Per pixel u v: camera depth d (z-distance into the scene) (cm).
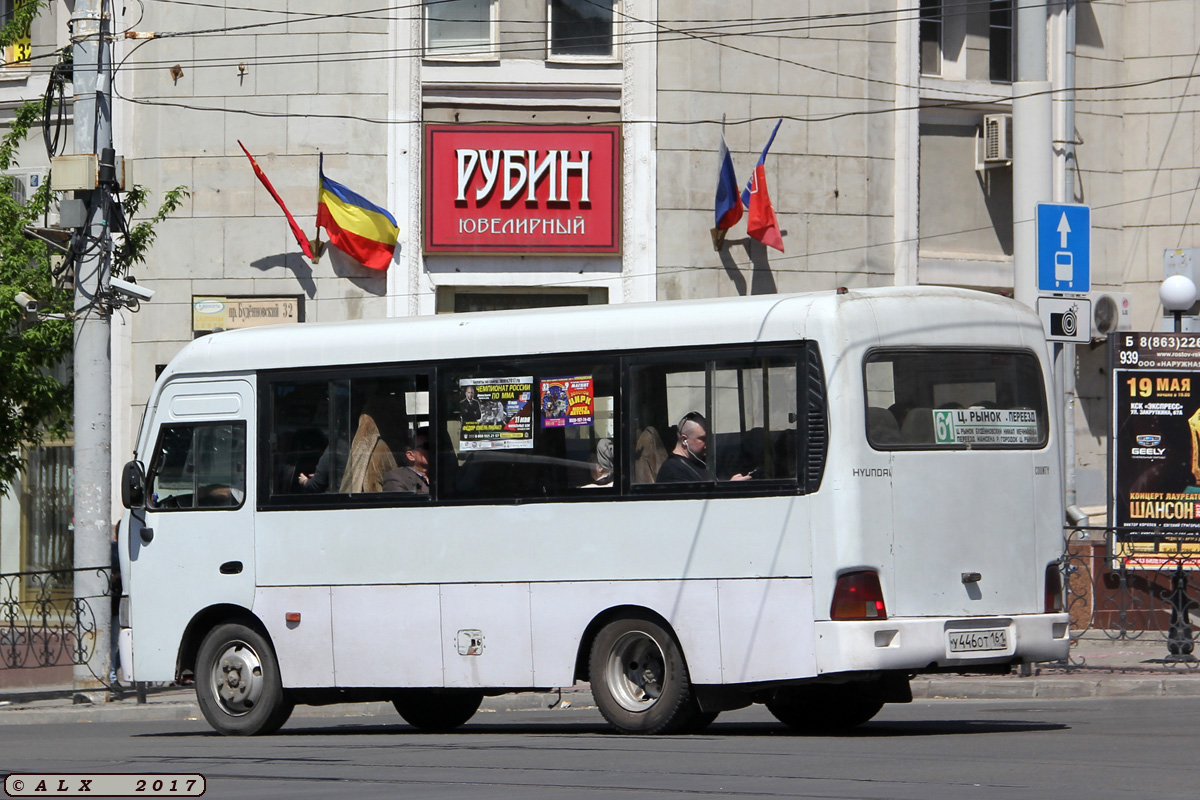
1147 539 3938
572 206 5053
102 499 3922
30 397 4197
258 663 2883
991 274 5412
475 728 3066
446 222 5038
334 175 5028
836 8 5166
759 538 2445
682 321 2547
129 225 4834
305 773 2116
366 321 2844
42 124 4419
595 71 5066
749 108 5094
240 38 5069
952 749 2247
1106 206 5578
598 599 2572
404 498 2748
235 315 5038
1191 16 5541
